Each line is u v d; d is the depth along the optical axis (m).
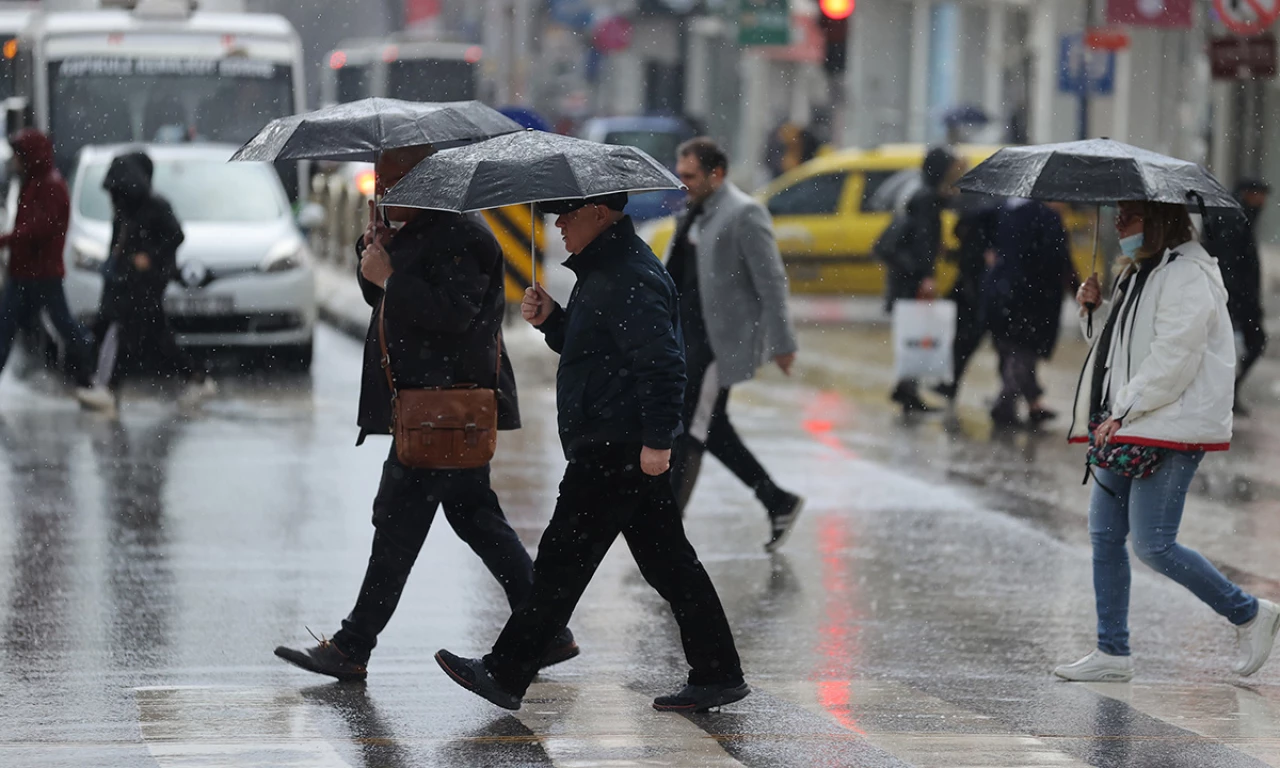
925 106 133.88
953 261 43.84
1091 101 96.81
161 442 36.34
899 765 16.55
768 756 16.83
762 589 25.55
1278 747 17.64
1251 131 96.75
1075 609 24.58
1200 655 22.23
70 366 44.53
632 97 168.75
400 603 24.05
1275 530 30.30
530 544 27.83
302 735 17.58
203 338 46.09
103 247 45.97
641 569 18.53
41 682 19.81
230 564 26.16
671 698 18.61
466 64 122.06
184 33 64.88
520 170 17.14
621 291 17.28
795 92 155.25
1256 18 51.25
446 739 17.47
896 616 24.05
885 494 32.78
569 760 16.66
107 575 25.30
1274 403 45.62
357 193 73.38
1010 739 17.69
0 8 89.06
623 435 17.45
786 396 45.84
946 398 44.00
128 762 16.31
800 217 68.12
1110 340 20.41
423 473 19.44
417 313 18.81
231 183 48.91
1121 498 20.64
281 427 38.56
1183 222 20.08
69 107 63.53
